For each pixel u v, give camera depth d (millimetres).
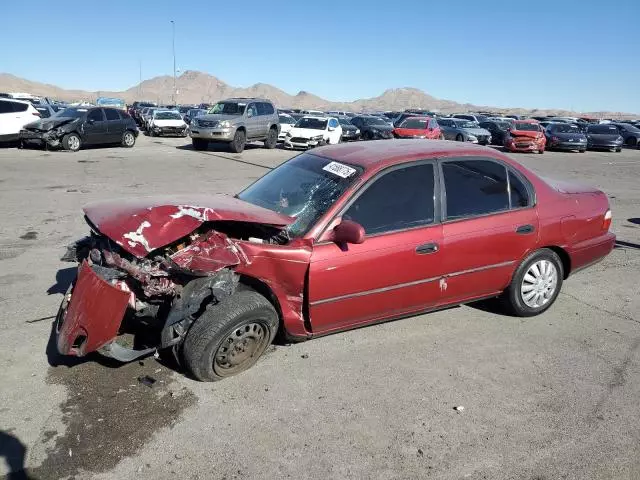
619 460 3164
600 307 5477
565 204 5059
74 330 3527
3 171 13375
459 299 4676
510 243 4688
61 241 7285
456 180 4531
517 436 3354
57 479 2859
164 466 2986
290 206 4285
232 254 3682
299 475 2959
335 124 23688
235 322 3686
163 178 13250
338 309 4090
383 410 3570
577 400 3760
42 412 3414
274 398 3652
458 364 4203
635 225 9656
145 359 4094
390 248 4117
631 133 34719
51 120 18562
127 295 3520
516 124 27562
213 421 3385
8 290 5410
